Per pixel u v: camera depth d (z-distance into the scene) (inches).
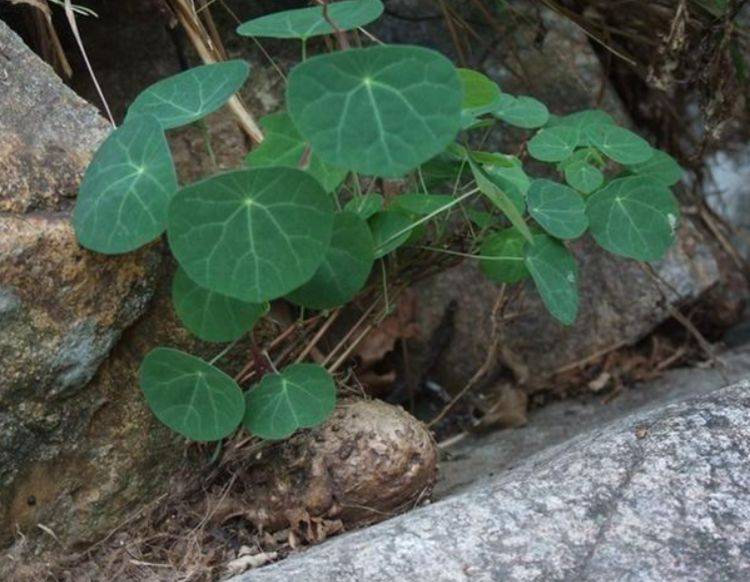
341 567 32.8
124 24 41.5
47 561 35.4
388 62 32.6
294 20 35.1
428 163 38.1
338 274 35.8
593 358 44.9
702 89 43.6
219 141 41.0
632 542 32.8
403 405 44.3
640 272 44.8
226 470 37.1
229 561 36.3
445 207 36.7
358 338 38.8
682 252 45.1
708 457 34.2
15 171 34.8
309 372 35.8
